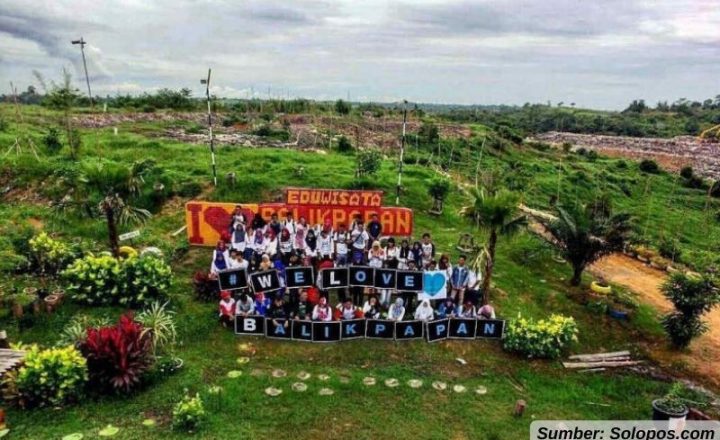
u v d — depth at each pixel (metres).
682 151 83.19
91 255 15.23
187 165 26.67
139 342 11.78
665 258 24.14
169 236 20.45
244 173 26.23
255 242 16.69
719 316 18.58
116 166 16.38
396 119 61.84
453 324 14.48
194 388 11.70
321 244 16.81
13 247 16.67
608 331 16.16
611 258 23.56
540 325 14.25
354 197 19.58
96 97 61.88
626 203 43.69
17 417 10.30
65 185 22.92
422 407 11.67
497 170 41.94
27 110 42.12
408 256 16.00
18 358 11.18
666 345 15.73
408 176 29.77
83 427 10.16
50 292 14.45
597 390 13.14
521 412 11.66
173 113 49.56
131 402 11.05
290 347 13.74
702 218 41.53
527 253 21.14
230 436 10.22
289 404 11.41
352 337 14.20
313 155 31.80
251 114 52.81
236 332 14.06
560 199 38.31
